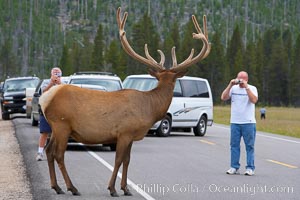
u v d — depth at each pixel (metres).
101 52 138.25
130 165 21.31
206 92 36.03
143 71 129.88
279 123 56.53
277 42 143.38
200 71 131.38
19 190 16.22
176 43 135.38
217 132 39.16
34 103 36.97
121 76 130.00
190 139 32.34
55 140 15.49
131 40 137.38
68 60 150.75
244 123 19.67
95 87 27.14
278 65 141.88
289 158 24.44
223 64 132.62
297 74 140.25
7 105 46.91
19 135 31.88
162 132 33.25
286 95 142.12
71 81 29.64
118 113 15.41
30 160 21.97
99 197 15.40
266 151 27.12
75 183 17.39
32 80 49.62
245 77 19.75
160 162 22.27
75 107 15.31
